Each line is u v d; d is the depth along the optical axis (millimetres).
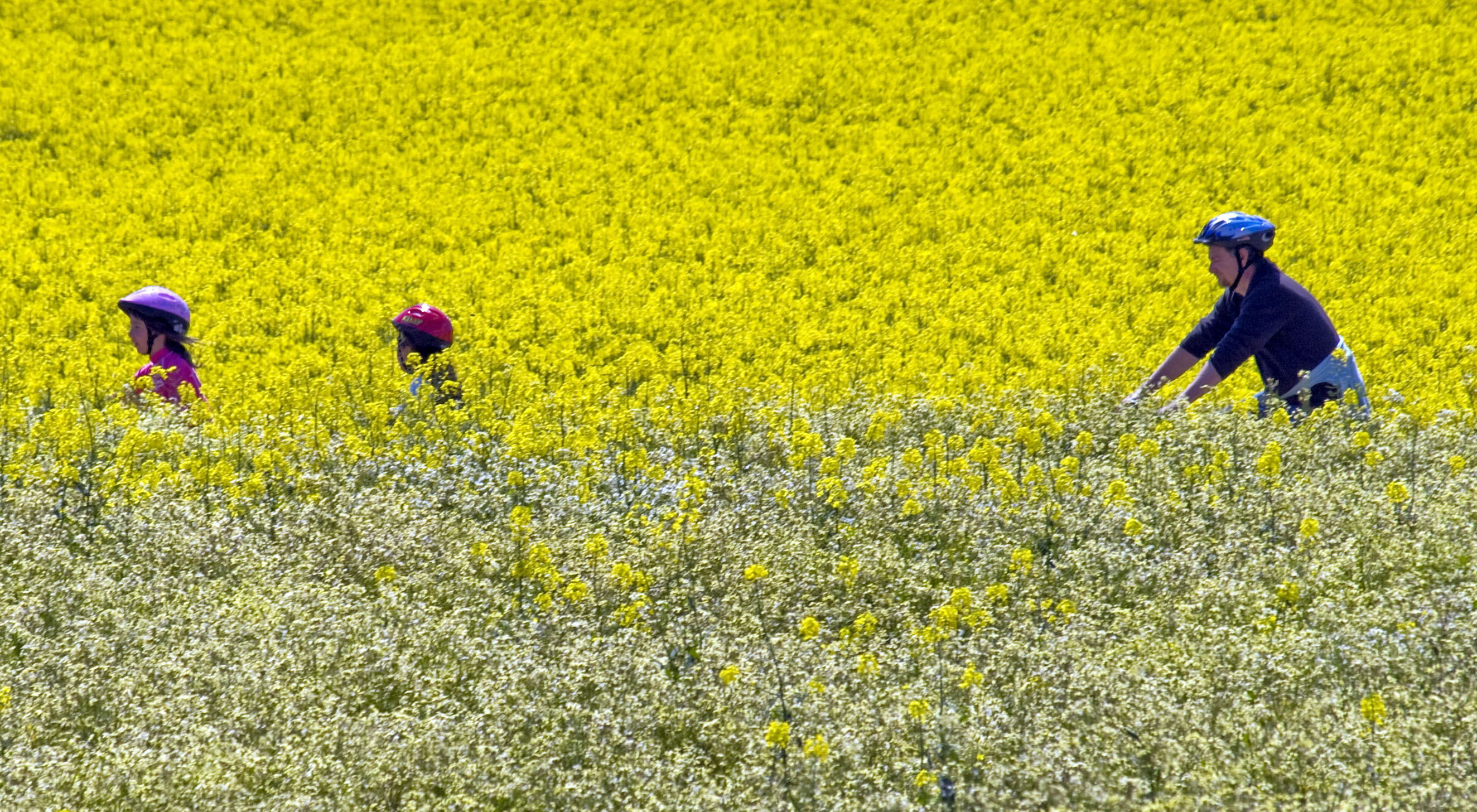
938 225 77062
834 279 64500
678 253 71312
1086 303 60219
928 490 23422
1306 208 82125
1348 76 109875
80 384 37594
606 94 107062
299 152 91250
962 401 31391
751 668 16516
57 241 70125
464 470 26078
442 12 129500
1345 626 16891
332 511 23344
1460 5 126938
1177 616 17859
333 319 56250
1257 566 19547
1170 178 87250
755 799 13820
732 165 90125
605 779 14523
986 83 109188
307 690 16062
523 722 15523
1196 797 13195
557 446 27594
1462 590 17953
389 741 14906
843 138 97375
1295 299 25750
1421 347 50688
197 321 55750
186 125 98125
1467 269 67500
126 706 16125
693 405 30422
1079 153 92875
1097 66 113375
